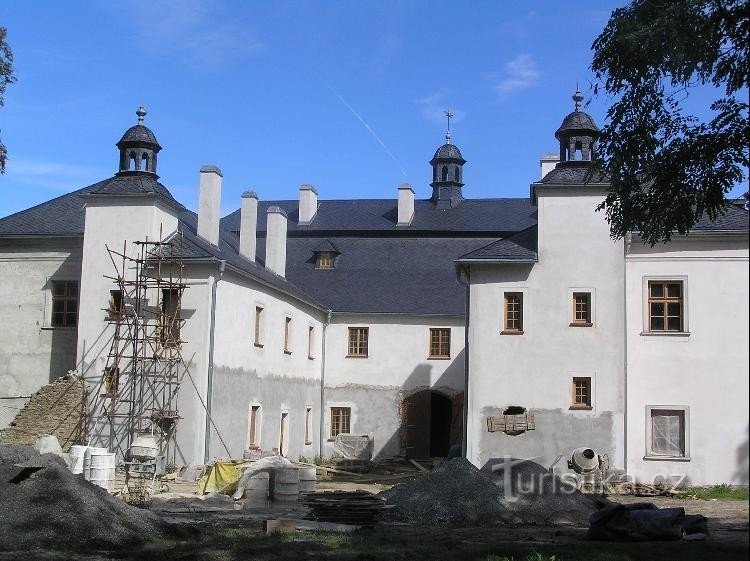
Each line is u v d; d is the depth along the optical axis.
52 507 15.57
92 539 14.90
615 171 18.16
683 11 16.36
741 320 29.66
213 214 34.75
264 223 52.25
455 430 42.00
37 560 13.23
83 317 31.73
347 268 47.03
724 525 18.81
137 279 31.00
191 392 30.16
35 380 33.03
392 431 42.50
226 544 15.21
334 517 18.75
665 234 18.41
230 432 31.86
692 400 29.62
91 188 36.25
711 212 18.20
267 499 23.38
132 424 30.22
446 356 42.69
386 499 20.92
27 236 33.44
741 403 29.25
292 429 38.66
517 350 30.66
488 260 30.89
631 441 29.75
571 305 30.58
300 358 39.94
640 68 17.41
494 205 51.41
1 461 17.33
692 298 29.98
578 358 30.25
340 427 43.12
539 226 31.09
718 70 16.77
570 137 32.03
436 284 45.31
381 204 52.50
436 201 52.12
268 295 35.94
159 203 32.53
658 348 30.08
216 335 30.89
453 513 19.81
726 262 29.92
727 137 17.27
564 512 19.95
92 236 32.16
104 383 30.84
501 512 19.83
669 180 17.88
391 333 43.25
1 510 15.39
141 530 15.92
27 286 33.66
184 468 28.86
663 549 14.45
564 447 29.86
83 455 26.59
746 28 16.31
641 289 30.44
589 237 30.77
